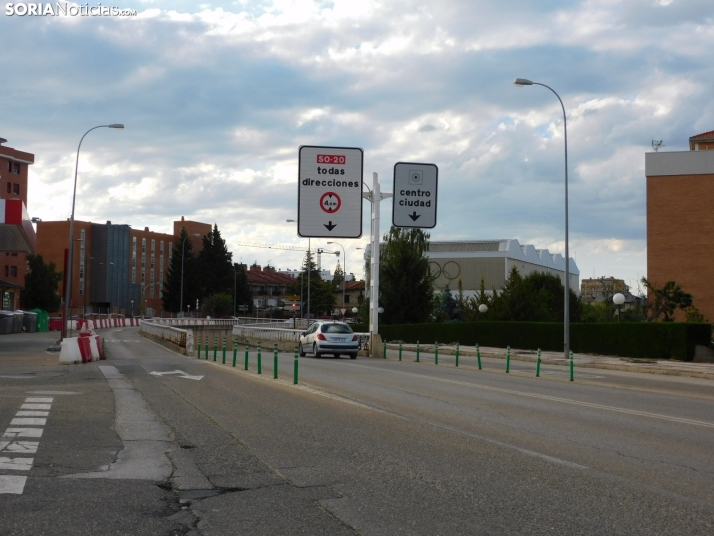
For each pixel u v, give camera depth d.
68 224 116.25
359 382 20.70
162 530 6.06
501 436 11.18
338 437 10.90
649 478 8.26
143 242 127.38
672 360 33.72
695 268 53.56
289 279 156.12
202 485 7.74
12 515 6.40
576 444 10.53
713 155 53.75
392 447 10.06
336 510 6.72
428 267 64.81
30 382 19.41
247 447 10.03
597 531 6.12
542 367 30.67
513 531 6.09
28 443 10.09
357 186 31.84
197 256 131.88
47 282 107.44
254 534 5.96
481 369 27.41
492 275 81.94
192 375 22.30
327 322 35.50
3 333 58.25
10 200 34.72
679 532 6.12
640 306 53.56
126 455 9.40
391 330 60.16
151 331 54.59
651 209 54.84
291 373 23.72
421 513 6.64
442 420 12.92
